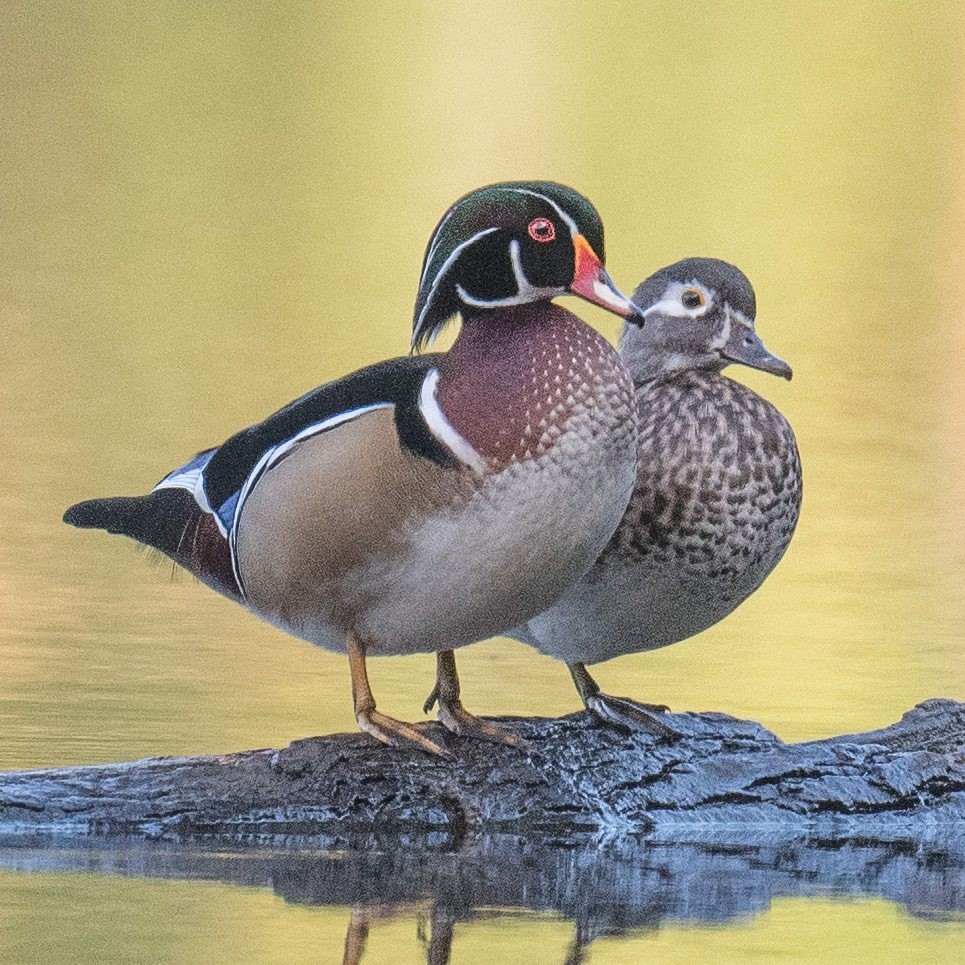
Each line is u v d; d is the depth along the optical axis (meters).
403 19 60.53
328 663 13.95
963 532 19.45
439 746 10.04
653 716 10.48
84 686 12.99
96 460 21.66
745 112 50.78
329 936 8.44
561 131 47.75
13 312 31.25
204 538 10.18
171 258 35.88
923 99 52.94
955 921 8.90
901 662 14.32
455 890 9.19
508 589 9.53
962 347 30.52
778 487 10.83
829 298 34.00
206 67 53.81
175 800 9.84
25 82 50.97
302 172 43.75
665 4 63.12
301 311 31.77
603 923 8.75
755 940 8.59
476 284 9.64
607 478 9.48
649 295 11.45
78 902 8.77
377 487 9.39
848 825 10.36
